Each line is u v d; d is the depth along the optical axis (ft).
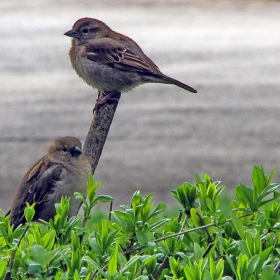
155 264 13.10
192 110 69.46
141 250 13.89
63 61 93.76
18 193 25.59
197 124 64.49
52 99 74.23
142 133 62.08
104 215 39.27
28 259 12.59
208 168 52.24
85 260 11.91
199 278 11.65
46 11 139.03
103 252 12.88
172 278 12.07
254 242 12.66
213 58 94.07
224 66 88.99
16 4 149.69
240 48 100.73
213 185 15.11
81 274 12.44
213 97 74.49
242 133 61.21
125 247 14.08
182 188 14.96
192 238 14.60
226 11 139.74
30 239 13.23
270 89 77.05
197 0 155.53
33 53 98.43
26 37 110.63
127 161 54.39
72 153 25.20
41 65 91.15
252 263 11.87
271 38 108.17
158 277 13.09
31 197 25.22
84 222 14.74
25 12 137.90
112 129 63.52
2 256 12.89
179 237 14.53
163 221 13.97
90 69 33.60
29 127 63.62
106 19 129.08
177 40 107.55
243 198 14.85
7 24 123.44
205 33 113.91
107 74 33.40
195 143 58.85
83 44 33.83
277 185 14.74
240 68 87.81
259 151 56.03
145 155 55.88
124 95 76.95
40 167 25.50
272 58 93.56
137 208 13.85
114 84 33.58
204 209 14.97
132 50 33.78
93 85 34.24
